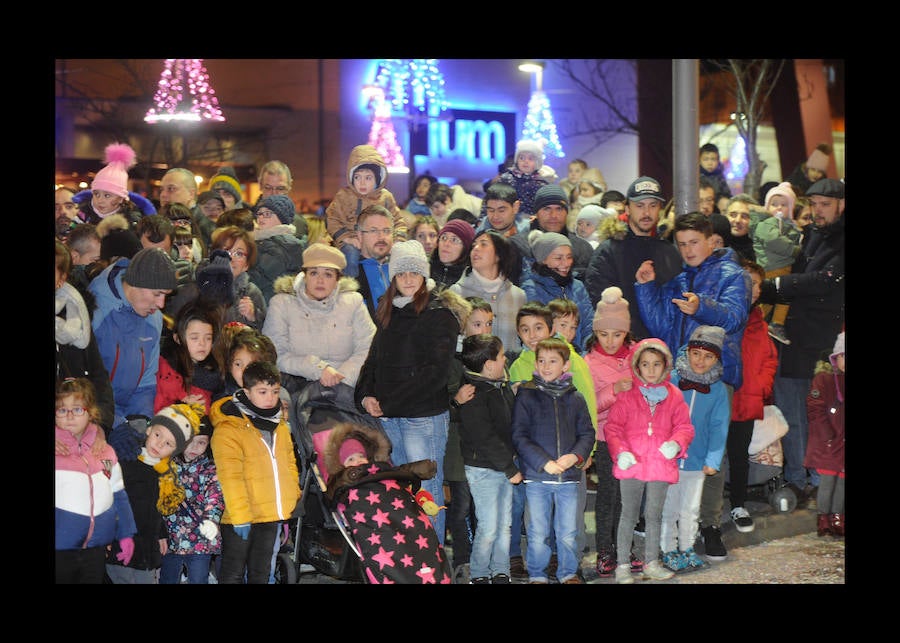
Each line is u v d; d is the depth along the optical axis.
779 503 7.25
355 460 5.30
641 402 6.09
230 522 5.11
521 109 24.45
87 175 21.14
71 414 4.88
